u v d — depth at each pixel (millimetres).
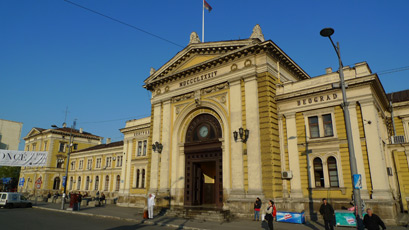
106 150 46406
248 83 21828
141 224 17719
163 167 25891
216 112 23734
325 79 20219
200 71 25312
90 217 21547
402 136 21703
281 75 23531
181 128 26141
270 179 19391
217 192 22422
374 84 18531
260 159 20062
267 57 21859
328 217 13352
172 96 27109
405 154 20531
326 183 19047
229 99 22844
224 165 22078
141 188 32781
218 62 23953
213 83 24078
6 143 69875
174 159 25578
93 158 49219
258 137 20469
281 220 17734
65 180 28750
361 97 18484
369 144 17703
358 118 18516
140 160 34156
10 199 29500
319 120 20125
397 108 23766
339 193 18375
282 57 23062
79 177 51656
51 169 57250
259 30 23016
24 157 31984
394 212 16531
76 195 26484
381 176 16922
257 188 19656
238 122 21766
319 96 20266
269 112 20703
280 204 19234
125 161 36125
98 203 32812
